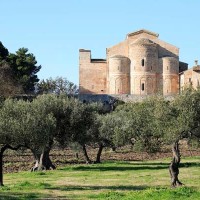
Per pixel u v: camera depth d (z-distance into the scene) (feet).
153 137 185.06
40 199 121.60
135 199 111.34
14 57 557.33
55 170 205.05
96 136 235.81
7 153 281.13
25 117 148.15
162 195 112.16
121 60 550.77
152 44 550.77
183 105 142.31
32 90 567.18
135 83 549.54
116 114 263.08
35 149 153.79
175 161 145.48
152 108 167.63
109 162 252.21
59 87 593.83
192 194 112.68
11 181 165.89
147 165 230.48
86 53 570.05
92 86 569.64
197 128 142.41
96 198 122.01
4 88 433.07
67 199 121.80
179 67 590.55
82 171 200.95
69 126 195.62
